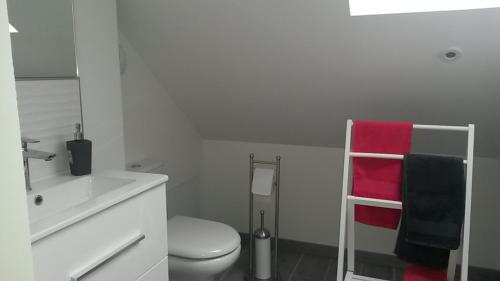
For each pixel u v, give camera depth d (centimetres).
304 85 220
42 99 156
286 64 208
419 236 180
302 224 285
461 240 188
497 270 244
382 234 264
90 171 167
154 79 238
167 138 254
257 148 287
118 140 196
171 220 225
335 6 168
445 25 168
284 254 285
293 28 184
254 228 297
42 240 109
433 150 245
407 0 167
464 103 208
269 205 290
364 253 269
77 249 121
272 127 265
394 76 201
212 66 221
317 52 196
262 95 236
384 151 190
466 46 176
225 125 276
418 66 191
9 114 79
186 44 210
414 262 189
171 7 189
